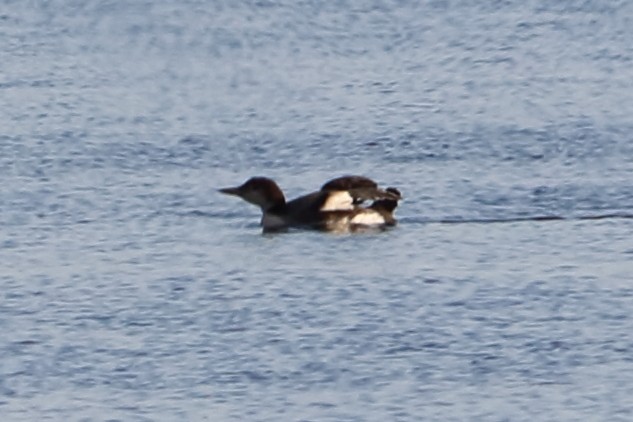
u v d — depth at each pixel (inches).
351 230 1074.1
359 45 1752.0
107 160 1285.7
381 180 1216.8
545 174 1221.7
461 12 1876.2
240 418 776.3
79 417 779.4
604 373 826.8
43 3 1929.1
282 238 1060.5
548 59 1670.8
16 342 877.2
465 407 788.6
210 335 883.4
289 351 856.9
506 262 1000.9
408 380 820.0
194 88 1571.1
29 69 1647.4
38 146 1328.7
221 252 1029.8
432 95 1518.2
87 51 1732.3
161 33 1803.6
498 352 853.8
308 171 1257.4
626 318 899.4
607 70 1614.2
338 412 782.5
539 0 1924.2
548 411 783.7
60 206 1151.6
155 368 838.5
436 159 1280.8
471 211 1125.1
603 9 1868.8
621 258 1008.9
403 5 1911.9
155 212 1134.4
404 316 905.5
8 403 798.5
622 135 1341.0
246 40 1770.4
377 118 1419.8
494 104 1472.7
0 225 1105.4
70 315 917.8
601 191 1170.6
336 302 929.5
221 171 1255.5
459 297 934.4
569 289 946.7
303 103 1496.1
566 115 1416.1
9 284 972.6
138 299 940.6
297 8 1893.5
